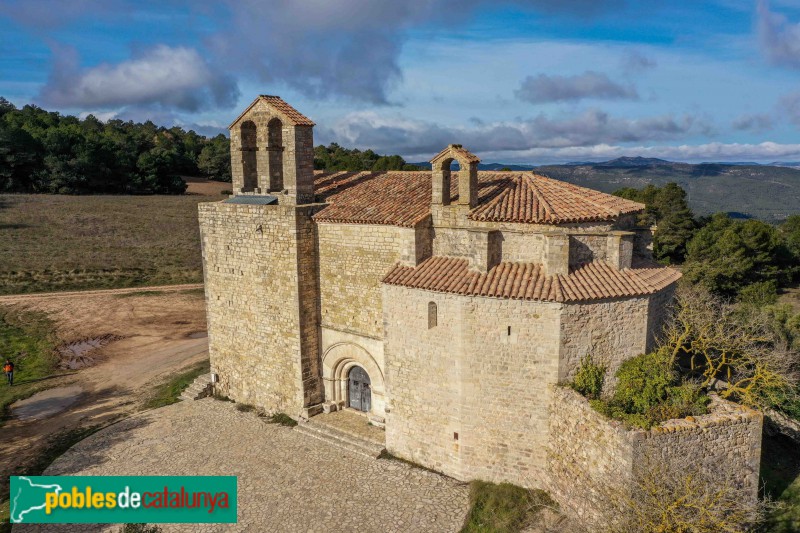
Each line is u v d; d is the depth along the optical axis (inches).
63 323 1889.8
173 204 4104.3
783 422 933.8
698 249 2452.0
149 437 1027.9
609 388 768.3
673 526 564.7
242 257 1100.5
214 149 5826.8
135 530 624.4
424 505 784.3
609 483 660.7
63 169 4261.8
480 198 878.4
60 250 2760.8
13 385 1386.6
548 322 741.3
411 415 876.0
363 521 759.1
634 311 768.3
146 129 7657.5
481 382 794.2
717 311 1279.5
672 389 745.0
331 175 1259.2
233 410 1130.7
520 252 805.9
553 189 879.7
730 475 651.5
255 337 1109.7
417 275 843.4
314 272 1031.0
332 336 1026.7
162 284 2442.2
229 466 913.5
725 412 699.4
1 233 2945.4
